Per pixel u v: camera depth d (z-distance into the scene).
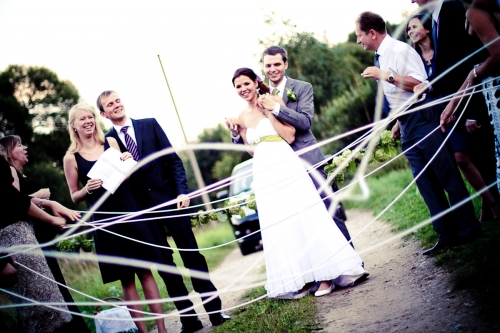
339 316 4.21
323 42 21.92
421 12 5.28
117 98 5.32
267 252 5.27
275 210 5.24
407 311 3.77
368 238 7.96
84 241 5.86
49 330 3.95
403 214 8.17
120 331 5.95
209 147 5.16
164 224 5.26
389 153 5.58
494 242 4.29
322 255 5.09
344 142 19.31
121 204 4.95
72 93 33.84
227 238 16.39
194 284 5.25
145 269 5.02
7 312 6.57
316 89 21.38
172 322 6.68
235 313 5.45
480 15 4.26
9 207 3.96
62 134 33.28
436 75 4.94
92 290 10.80
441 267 4.46
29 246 3.95
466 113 5.40
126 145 5.30
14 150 4.86
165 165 5.39
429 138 4.93
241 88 5.50
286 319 4.40
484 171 5.87
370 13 5.12
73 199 5.04
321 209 5.21
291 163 5.31
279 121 5.36
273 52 5.62
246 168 11.73
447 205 5.04
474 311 3.28
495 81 4.45
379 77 5.02
